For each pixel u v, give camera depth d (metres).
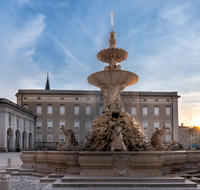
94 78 11.73
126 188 6.45
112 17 12.76
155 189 6.33
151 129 53.22
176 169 9.17
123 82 11.70
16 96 53.03
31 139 50.25
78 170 8.34
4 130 36.56
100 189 6.36
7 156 25.72
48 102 53.16
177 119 53.44
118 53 12.23
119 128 8.79
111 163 7.60
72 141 10.66
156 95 53.88
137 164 7.64
